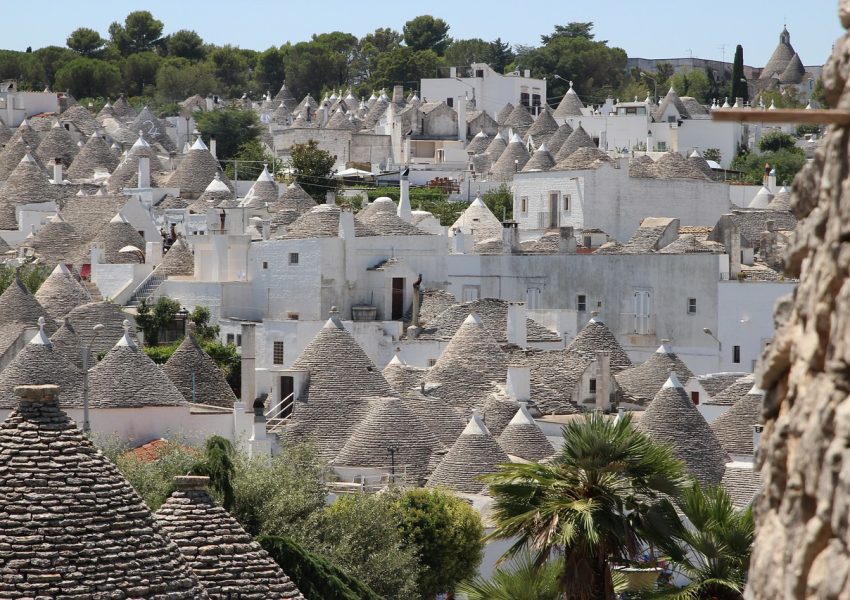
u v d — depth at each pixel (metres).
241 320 129.75
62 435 35.78
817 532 13.91
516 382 100.31
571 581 44.72
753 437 91.62
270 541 53.09
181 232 167.12
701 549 45.06
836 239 14.12
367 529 70.25
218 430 90.81
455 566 72.88
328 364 97.88
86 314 120.12
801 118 14.06
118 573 34.19
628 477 46.03
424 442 89.00
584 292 131.88
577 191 164.00
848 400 13.75
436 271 134.12
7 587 33.16
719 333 126.94
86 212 166.25
